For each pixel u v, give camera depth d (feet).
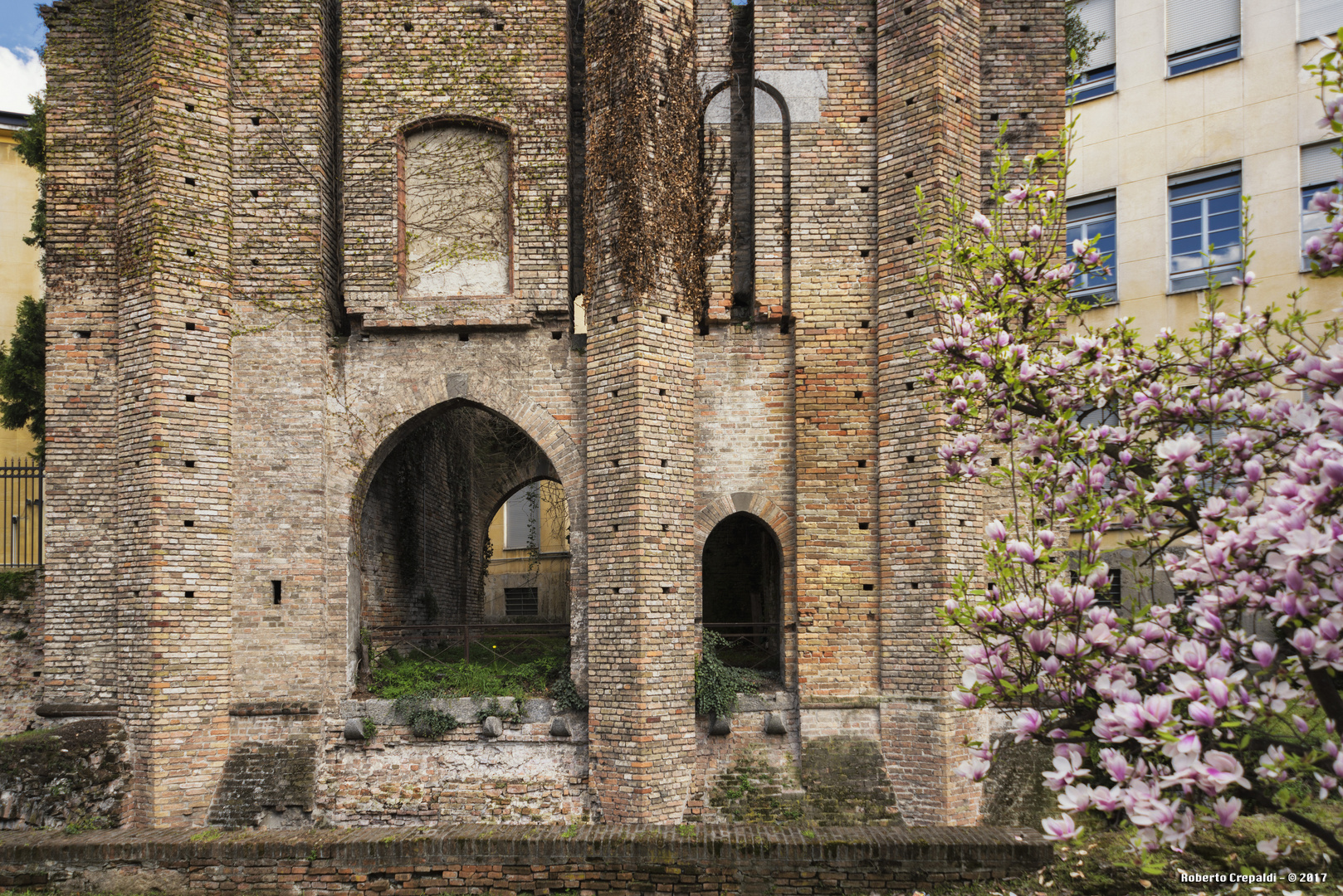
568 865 37.83
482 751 44.70
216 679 44.37
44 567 45.55
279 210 47.14
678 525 44.24
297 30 47.75
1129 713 14.38
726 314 46.57
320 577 45.70
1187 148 60.64
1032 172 27.40
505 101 47.67
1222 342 22.98
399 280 47.78
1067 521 22.97
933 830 38.93
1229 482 20.62
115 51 46.83
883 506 44.75
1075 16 65.26
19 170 87.61
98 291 46.26
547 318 47.60
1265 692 15.15
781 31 47.50
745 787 43.55
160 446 43.80
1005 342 23.61
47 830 41.24
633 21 44.96
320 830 41.50
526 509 109.70
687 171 46.24
